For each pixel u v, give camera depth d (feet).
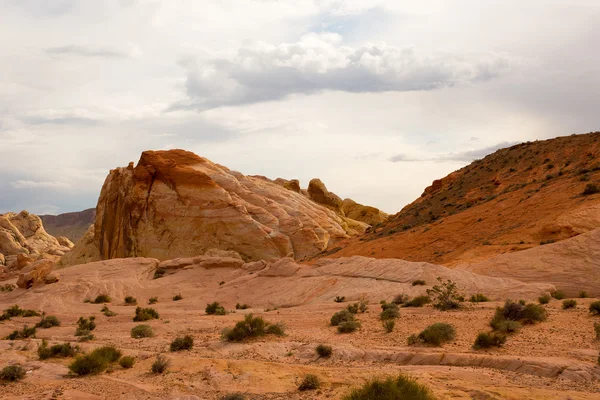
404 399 41.96
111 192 299.58
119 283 185.78
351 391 45.11
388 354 65.05
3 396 57.52
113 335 103.30
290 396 52.03
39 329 121.49
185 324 107.45
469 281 122.31
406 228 253.44
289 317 108.68
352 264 152.76
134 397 55.01
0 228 455.63
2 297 180.55
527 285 110.63
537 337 67.62
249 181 311.27
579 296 107.86
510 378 52.08
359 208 430.20
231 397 51.16
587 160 226.58
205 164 300.20
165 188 277.23
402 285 131.95
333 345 73.26
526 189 216.13
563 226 147.43
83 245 319.88
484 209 211.82
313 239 283.38
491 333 71.87
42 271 188.85
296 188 394.93
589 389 47.73
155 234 271.49
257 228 266.57
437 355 61.77
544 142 283.18
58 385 61.36
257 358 70.33
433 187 328.90
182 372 63.57
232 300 157.58
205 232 267.18
